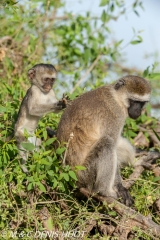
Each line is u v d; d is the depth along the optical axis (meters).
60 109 17.28
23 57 22.56
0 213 14.73
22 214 14.88
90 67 22.78
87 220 15.20
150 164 18.38
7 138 17.45
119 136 18.02
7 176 15.89
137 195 17.02
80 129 17.33
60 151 15.91
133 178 17.64
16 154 16.47
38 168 15.50
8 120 18.20
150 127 20.88
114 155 17.09
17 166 15.88
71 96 19.14
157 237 15.23
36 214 15.23
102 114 17.70
